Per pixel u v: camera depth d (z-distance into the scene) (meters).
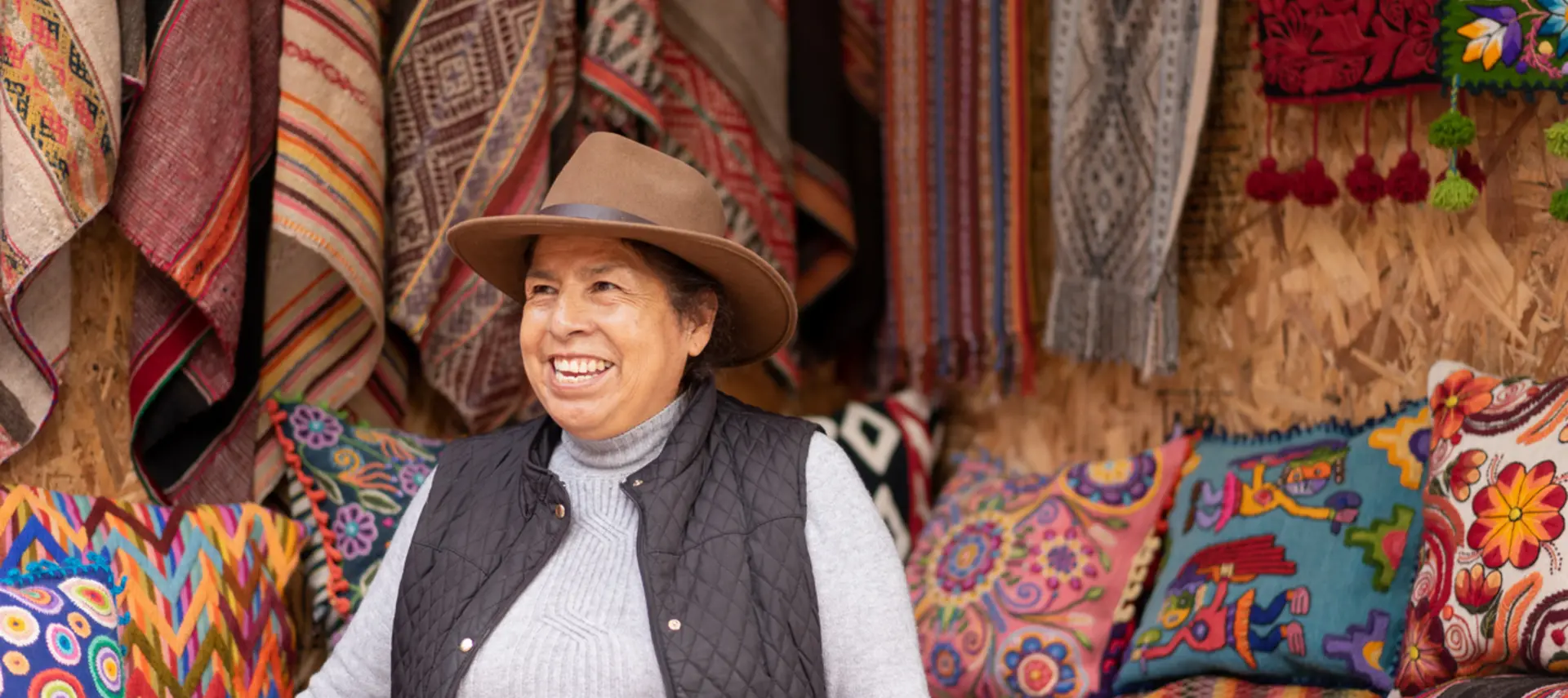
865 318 3.60
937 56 3.44
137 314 2.79
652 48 3.09
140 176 2.64
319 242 2.81
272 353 2.98
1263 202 3.17
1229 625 2.68
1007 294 3.41
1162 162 3.05
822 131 3.46
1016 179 3.39
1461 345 2.83
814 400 3.86
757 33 3.29
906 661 1.95
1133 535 3.02
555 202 2.01
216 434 2.91
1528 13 2.49
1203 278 3.29
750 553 1.95
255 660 2.57
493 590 1.95
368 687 2.13
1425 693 2.19
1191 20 3.01
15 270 2.49
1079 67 3.18
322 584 2.87
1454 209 2.63
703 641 1.87
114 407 2.86
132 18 2.62
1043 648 2.94
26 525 2.32
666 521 1.95
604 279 1.99
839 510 2.02
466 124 3.03
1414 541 2.52
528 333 2.03
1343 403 3.04
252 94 2.87
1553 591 2.08
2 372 2.61
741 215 3.27
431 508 2.11
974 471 3.46
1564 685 1.98
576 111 3.17
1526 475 2.20
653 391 2.03
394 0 3.07
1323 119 3.02
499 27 3.02
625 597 1.92
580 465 2.09
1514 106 2.71
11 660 2.07
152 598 2.41
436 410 3.37
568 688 1.86
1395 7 2.72
